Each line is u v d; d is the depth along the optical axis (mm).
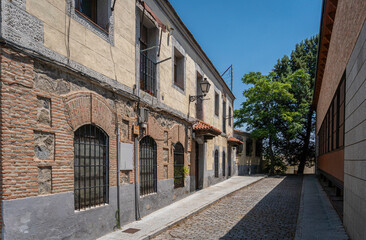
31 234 4426
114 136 6949
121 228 6977
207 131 13508
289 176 28734
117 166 7027
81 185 5852
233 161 26578
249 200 12219
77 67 5633
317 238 6102
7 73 4172
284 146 35562
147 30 9656
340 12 7852
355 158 5535
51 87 4992
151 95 9164
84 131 5977
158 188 9453
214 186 16984
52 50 5023
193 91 13906
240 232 6953
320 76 17328
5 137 4105
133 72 7961
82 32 5836
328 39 11305
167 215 8523
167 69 10586
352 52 6031
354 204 5609
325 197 12430
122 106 7352
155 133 9273
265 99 29703
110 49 6824
